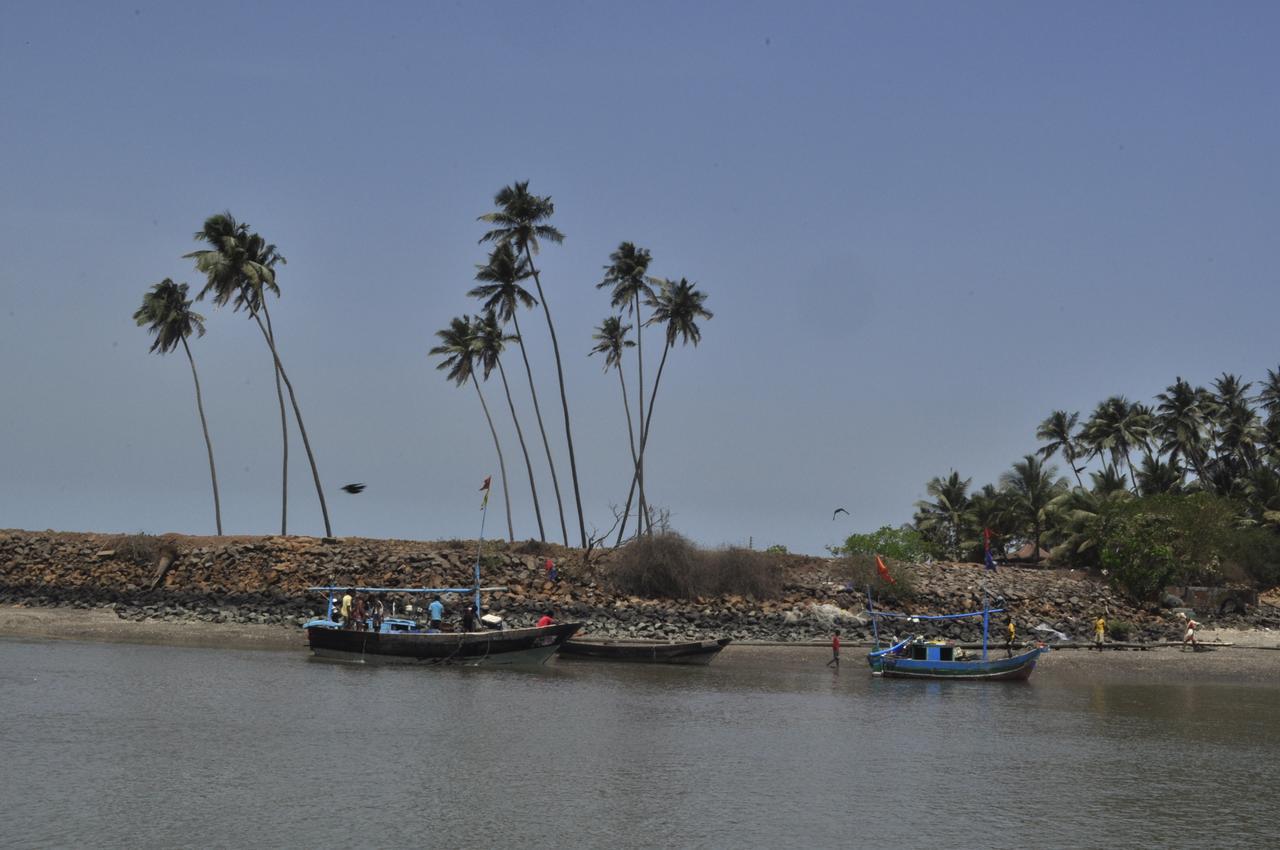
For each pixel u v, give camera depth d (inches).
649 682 1844.2
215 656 1989.4
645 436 3238.2
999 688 1882.4
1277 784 1132.5
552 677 1878.7
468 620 2070.6
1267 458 4151.1
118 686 1589.6
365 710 1459.2
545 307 3132.4
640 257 3218.5
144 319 3235.7
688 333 3248.0
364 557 2792.8
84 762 1100.5
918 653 2010.3
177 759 1126.4
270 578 2733.8
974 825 951.6
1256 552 3230.8
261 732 1282.0
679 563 2716.5
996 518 4062.5
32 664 1798.7
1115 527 3078.2
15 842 841.5
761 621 2559.1
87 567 2874.0
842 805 1010.7
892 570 2802.7
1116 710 1647.4
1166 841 916.0
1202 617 2928.2
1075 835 927.7
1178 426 4288.9
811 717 1518.2
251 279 2913.4
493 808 968.9
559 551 2957.7
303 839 865.5
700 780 1099.3
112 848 832.3
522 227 3105.3
